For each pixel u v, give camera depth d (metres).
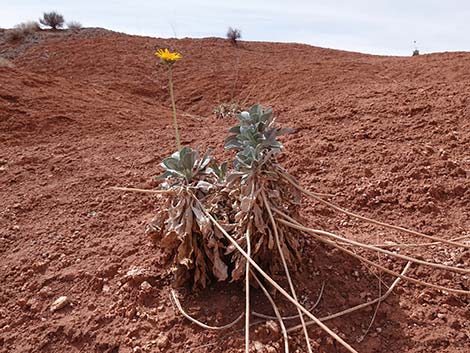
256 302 2.26
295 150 4.16
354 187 3.41
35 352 2.17
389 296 2.31
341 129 4.67
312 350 2.01
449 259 2.56
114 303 2.35
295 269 2.36
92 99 8.46
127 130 6.12
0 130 6.03
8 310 2.42
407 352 2.03
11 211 3.42
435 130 4.34
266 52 18.31
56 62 16.03
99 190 3.66
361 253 2.59
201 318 2.21
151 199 3.44
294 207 2.44
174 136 5.26
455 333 2.10
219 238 2.27
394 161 3.76
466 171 3.53
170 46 18.17
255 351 1.98
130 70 14.45
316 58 16.77
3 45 19.20
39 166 4.34
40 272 2.67
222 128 5.55
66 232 3.07
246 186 2.23
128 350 2.08
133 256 2.68
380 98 5.59
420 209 3.12
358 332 2.12
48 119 6.45
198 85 12.70
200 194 2.36
